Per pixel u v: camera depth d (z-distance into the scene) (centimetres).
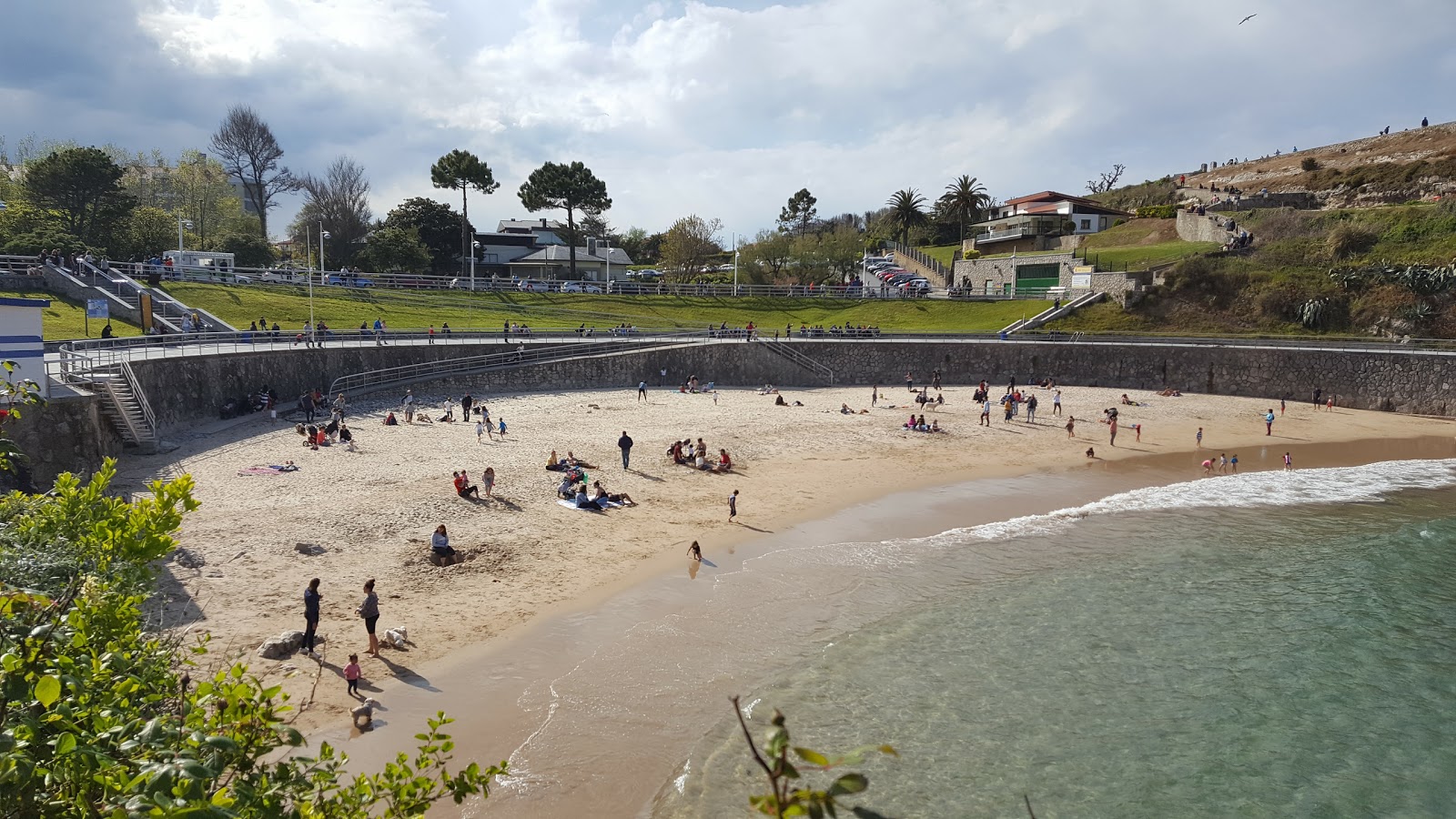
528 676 1789
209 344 4538
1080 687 1888
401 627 1958
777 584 2384
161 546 749
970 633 2128
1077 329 7350
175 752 490
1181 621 2248
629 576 2395
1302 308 7038
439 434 4028
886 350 6694
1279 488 3716
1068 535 2962
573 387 5653
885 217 15638
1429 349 6244
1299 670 1998
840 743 1627
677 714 1675
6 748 445
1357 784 1586
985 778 1555
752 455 3991
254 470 3162
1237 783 1574
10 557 890
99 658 613
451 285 8038
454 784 594
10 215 6475
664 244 11262
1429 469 4150
